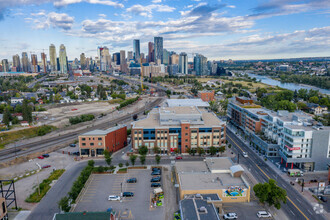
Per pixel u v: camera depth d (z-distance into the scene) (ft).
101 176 443.32
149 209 340.18
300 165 464.24
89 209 340.18
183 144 544.21
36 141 652.89
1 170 473.67
